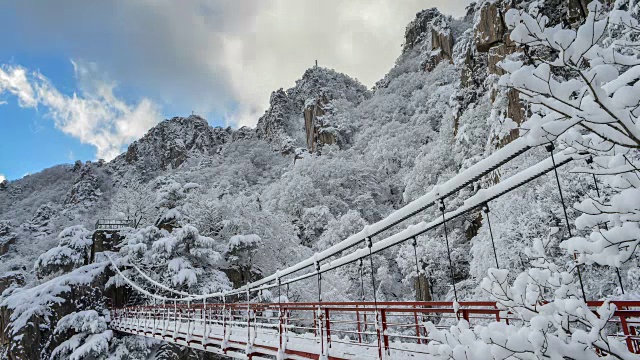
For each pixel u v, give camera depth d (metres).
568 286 3.09
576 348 2.67
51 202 107.50
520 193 20.27
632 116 2.40
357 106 108.75
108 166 142.50
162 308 20.39
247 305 12.33
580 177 14.66
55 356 23.91
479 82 38.41
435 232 34.28
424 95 76.81
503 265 17.61
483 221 23.73
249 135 136.38
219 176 85.44
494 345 2.85
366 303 7.55
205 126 159.12
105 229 34.06
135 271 29.92
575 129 2.96
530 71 2.41
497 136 26.58
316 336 9.09
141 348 23.92
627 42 2.69
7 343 24.52
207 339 13.62
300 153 85.62
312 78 135.50
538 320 2.78
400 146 62.25
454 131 40.06
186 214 31.58
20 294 26.52
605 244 2.76
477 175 5.25
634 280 11.81
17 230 82.06
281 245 33.19
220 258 27.09
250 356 10.56
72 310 26.62
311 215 49.72
